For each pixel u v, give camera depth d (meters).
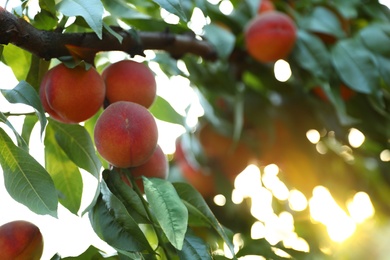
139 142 1.29
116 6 1.65
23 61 1.43
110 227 1.22
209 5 1.96
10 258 1.24
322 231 2.04
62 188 1.41
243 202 2.11
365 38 1.92
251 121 2.06
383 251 2.10
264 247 1.62
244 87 2.06
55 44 1.30
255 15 1.97
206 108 2.03
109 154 1.29
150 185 1.24
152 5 1.70
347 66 1.86
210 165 2.09
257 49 1.89
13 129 1.21
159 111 1.75
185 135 2.03
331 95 1.87
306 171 2.10
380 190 2.13
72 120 1.34
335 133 2.05
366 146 2.09
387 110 1.98
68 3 1.25
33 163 1.20
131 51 1.39
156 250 1.26
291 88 2.06
